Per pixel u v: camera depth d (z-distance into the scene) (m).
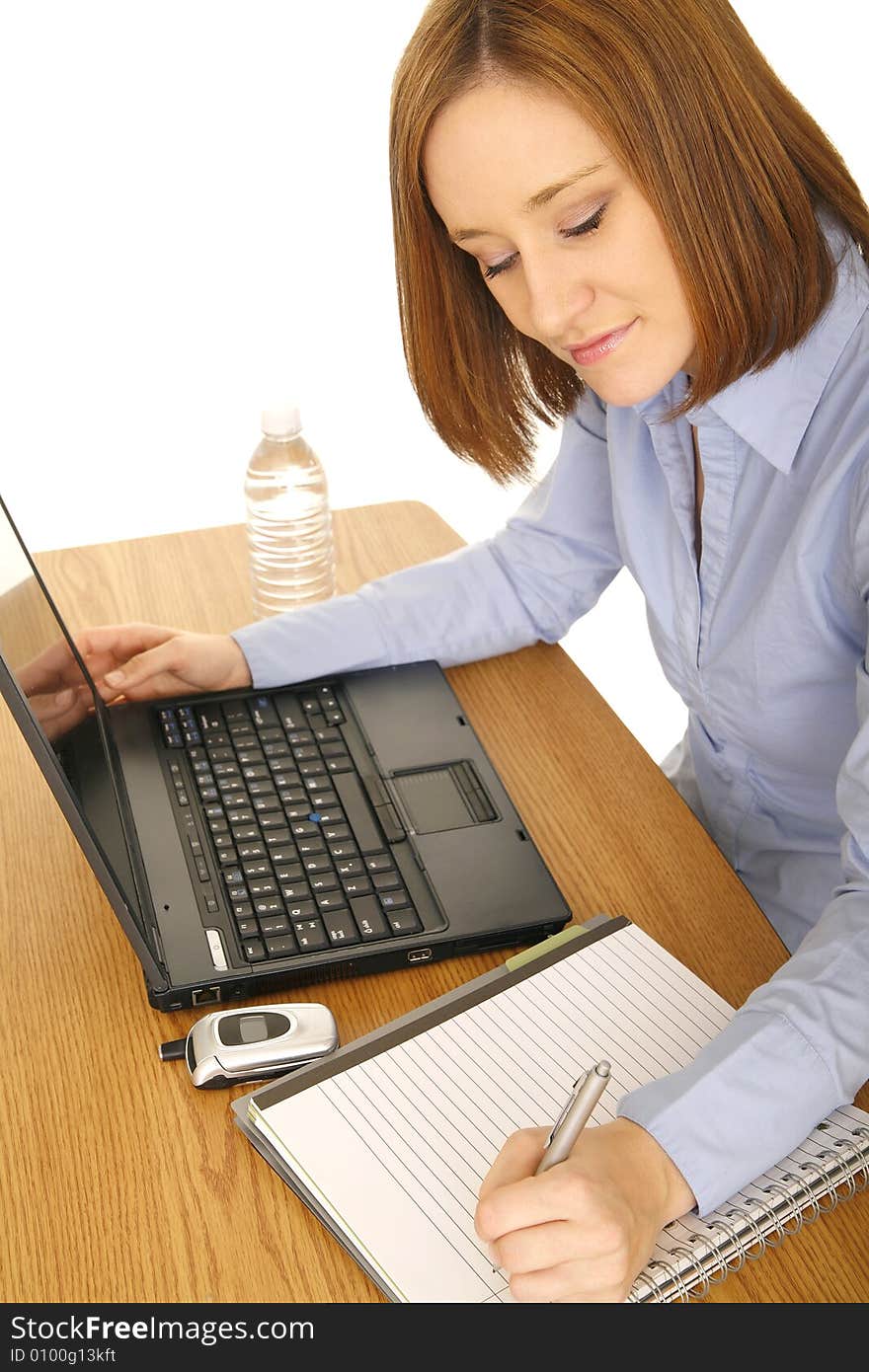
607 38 0.90
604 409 1.36
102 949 1.02
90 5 3.72
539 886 1.07
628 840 1.14
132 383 3.76
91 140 3.86
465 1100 0.88
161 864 1.07
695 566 1.24
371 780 1.17
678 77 0.92
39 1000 0.98
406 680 1.32
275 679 1.29
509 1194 0.76
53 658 1.04
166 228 4.00
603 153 0.93
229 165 3.96
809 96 3.84
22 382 3.76
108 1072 0.92
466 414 1.30
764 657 1.17
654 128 0.92
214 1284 0.79
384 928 1.02
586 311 1.01
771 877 1.37
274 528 1.52
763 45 3.91
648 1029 0.93
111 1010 0.97
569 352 1.06
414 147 0.99
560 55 0.90
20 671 0.89
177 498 3.46
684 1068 0.86
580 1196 0.75
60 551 1.57
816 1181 0.84
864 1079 0.88
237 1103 0.89
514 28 0.90
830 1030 0.86
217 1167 0.86
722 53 0.94
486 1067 0.90
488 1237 0.76
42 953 1.02
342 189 4.02
